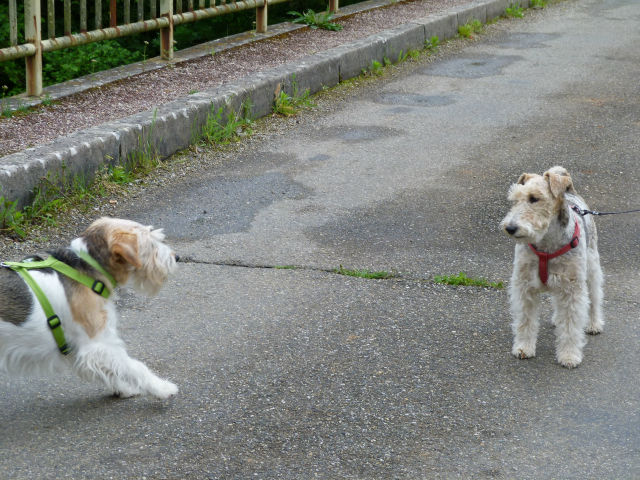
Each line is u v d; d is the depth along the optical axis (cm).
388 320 388
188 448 335
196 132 519
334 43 704
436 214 459
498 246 434
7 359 336
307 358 369
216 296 399
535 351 374
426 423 345
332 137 540
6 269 338
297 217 455
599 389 358
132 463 330
